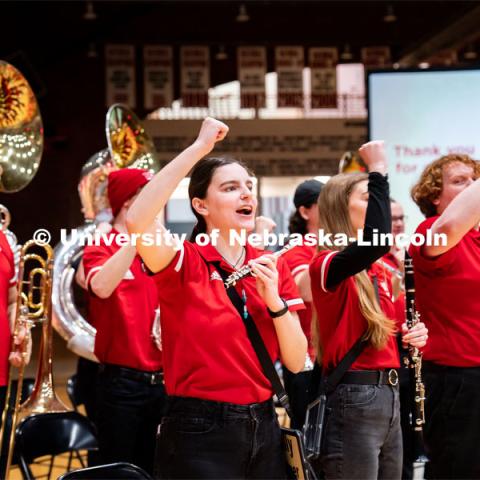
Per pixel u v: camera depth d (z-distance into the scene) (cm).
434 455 393
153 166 601
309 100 2048
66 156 1964
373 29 1981
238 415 290
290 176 1908
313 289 362
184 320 294
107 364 458
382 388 357
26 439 438
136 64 1950
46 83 1958
